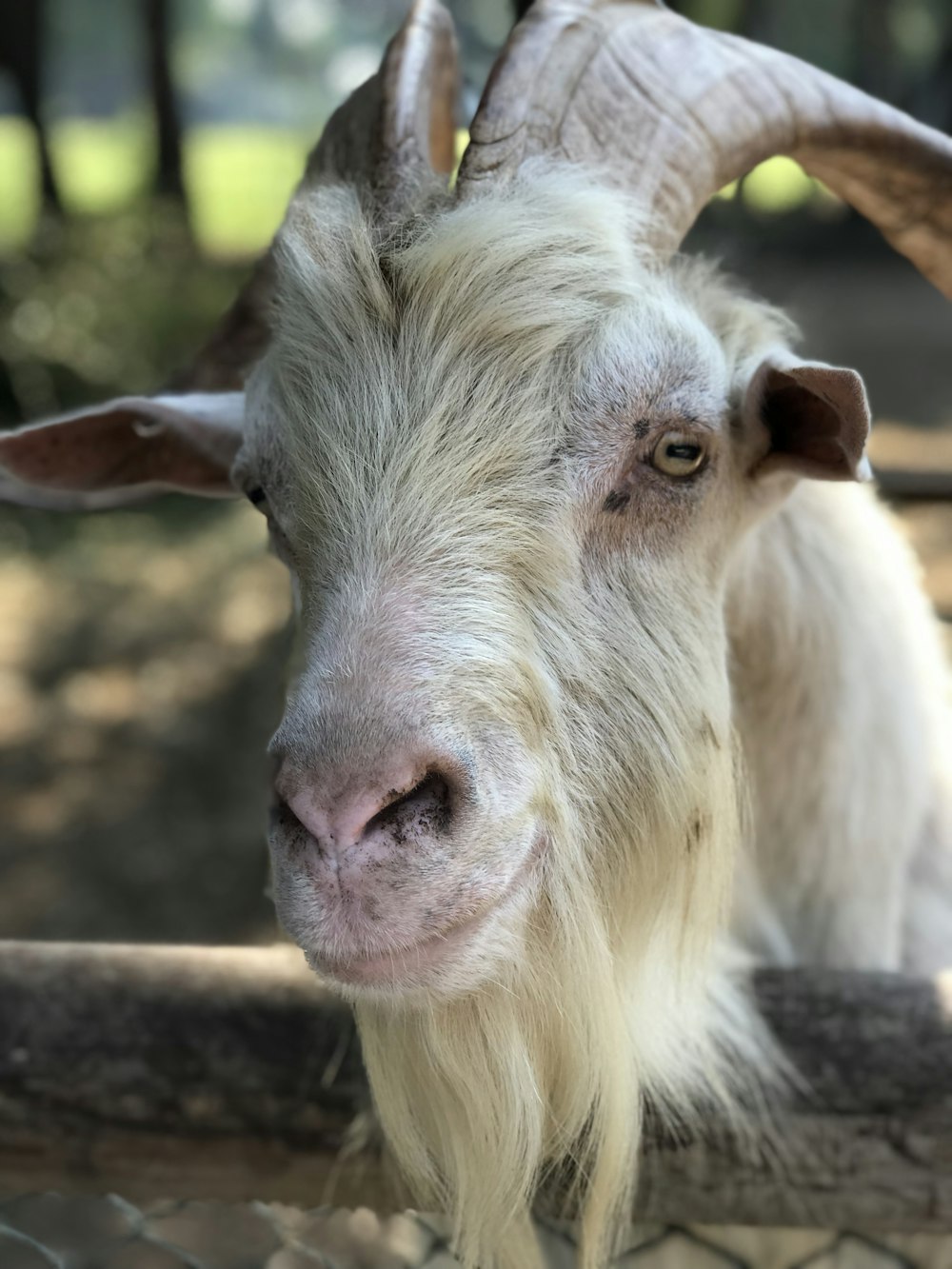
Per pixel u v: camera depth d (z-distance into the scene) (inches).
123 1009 14.4
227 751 59.2
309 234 15.4
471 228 14.7
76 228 114.0
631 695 15.4
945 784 24.4
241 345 20.7
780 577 20.2
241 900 48.1
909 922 23.9
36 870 50.6
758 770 21.2
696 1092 15.2
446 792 13.2
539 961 14.9
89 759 59.1
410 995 13.6
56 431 19.7
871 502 23.1
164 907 47.8
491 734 13.7
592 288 15.0
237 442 19.6
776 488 17.5
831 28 225.8
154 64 163.3
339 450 14.7
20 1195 17.0
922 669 22.5
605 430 14.9
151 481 20.7
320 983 14.6
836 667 20.8
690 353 15.4
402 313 14.9
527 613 14.5
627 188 15.8
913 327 131.6
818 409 16.2
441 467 14.4
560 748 14.7
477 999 14.9
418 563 14.1
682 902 16.9
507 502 14.5
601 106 15.8
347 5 394.3
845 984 14.7
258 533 84.2
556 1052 15.5
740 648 20.5
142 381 95.2
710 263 18.1
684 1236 18.7
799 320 134.3
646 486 15.3
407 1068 15.2
